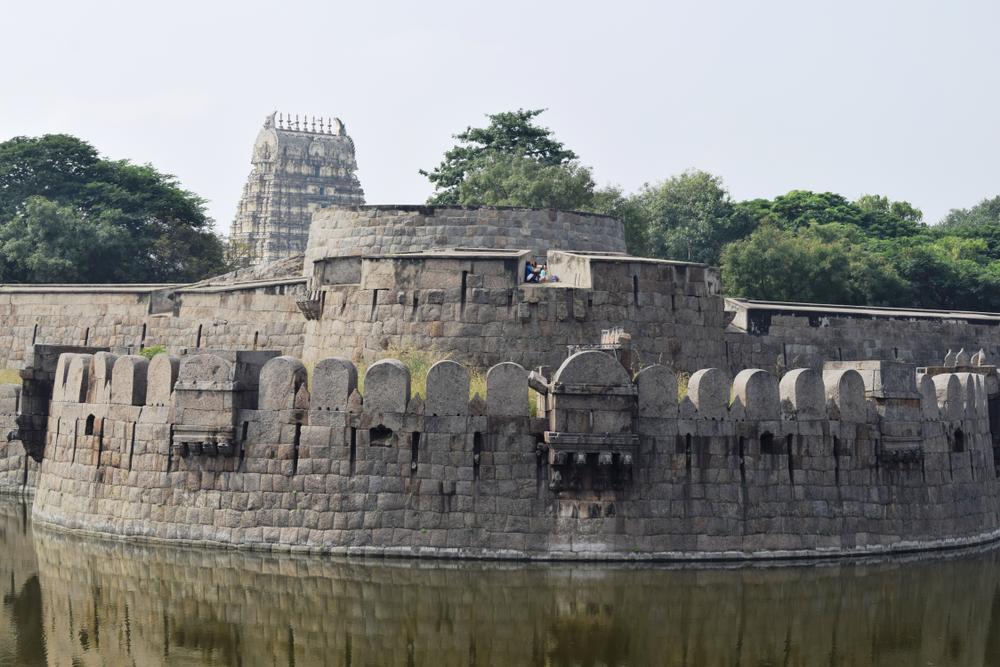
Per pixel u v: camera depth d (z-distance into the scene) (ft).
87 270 267.18
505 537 95.71
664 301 130.93
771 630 81.76
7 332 191.01
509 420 96.73
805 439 100.12
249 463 99.14
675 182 335.67
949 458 110.01
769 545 98.27
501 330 125.80
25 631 80.48
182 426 100.32
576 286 129.08
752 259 260.42
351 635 79.66
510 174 258.57
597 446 94.99
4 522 120.37
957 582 95.40
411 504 96.43
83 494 107.76
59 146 302.66
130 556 97.35
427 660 74.64
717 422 98.22
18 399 146.30
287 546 97.09
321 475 97.50
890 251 302.86
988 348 191.42
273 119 538.06
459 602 86.28
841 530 100.58
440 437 96.68
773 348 169.99
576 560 95.35
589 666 73.82
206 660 74.59
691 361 132.05
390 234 163.53
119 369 106.11
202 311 174.60
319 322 135.85
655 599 87.66
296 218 522.06
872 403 103.65
